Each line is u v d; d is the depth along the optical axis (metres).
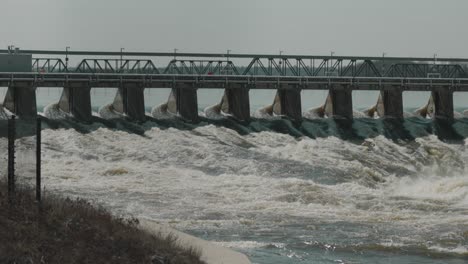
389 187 79.88
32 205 38.28
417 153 100.62
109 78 110.88
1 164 44.44
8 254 33.50
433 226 56.00
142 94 111.81
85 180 73.94
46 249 34.84
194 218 58.12
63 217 38.09
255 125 112.81
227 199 65.75
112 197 65.56
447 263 47.09
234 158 88.12
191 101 113.62
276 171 83.31
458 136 113.88
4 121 46.69
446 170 95.88
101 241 36.97
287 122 115.12
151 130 102.12
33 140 45.94
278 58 136.00
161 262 36.84
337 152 95.88
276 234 53.34
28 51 125.75
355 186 73.69
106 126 105.12
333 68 138.75
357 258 47.88
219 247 44.31
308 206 63.91
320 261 46.97
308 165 85.94
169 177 76.44
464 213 60.94
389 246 50.31
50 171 77.69
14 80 104.94
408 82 122.94
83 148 90.62
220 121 113.31
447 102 123.44
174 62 131.38
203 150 90.62
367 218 58.84
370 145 103.00
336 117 121.44
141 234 39.94
